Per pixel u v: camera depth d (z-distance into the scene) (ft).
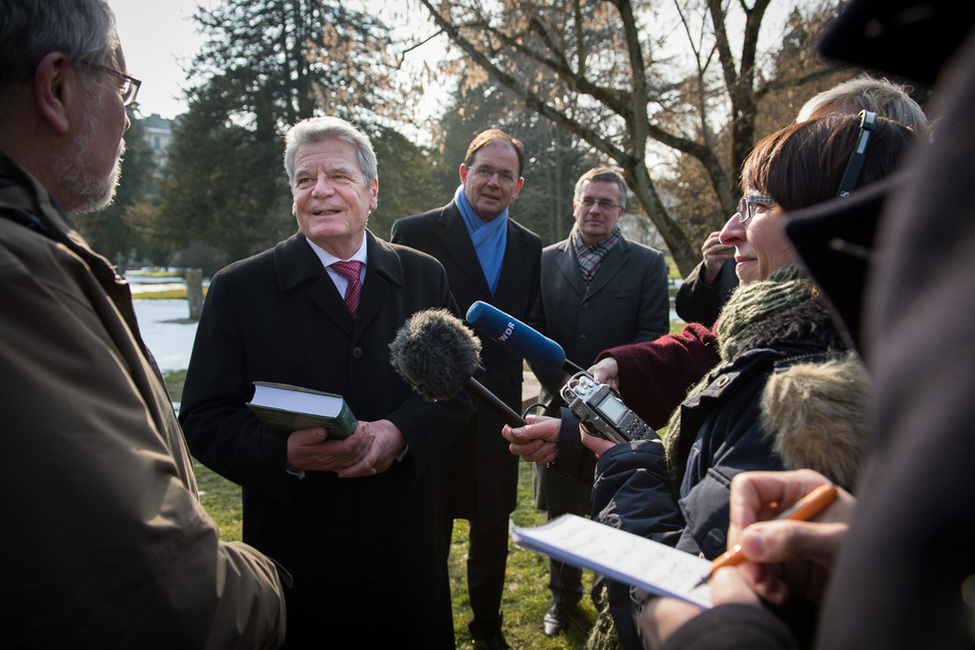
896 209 1.09
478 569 8.83
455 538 12.30
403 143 81.25
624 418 4.36
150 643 2.67
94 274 3.20
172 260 136.87
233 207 78.89
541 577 10.79
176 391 23.34
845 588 0.97
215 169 79.00
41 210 2.96
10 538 2.45
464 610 9.77
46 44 3.11
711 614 1.98
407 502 6.20
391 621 6.08
